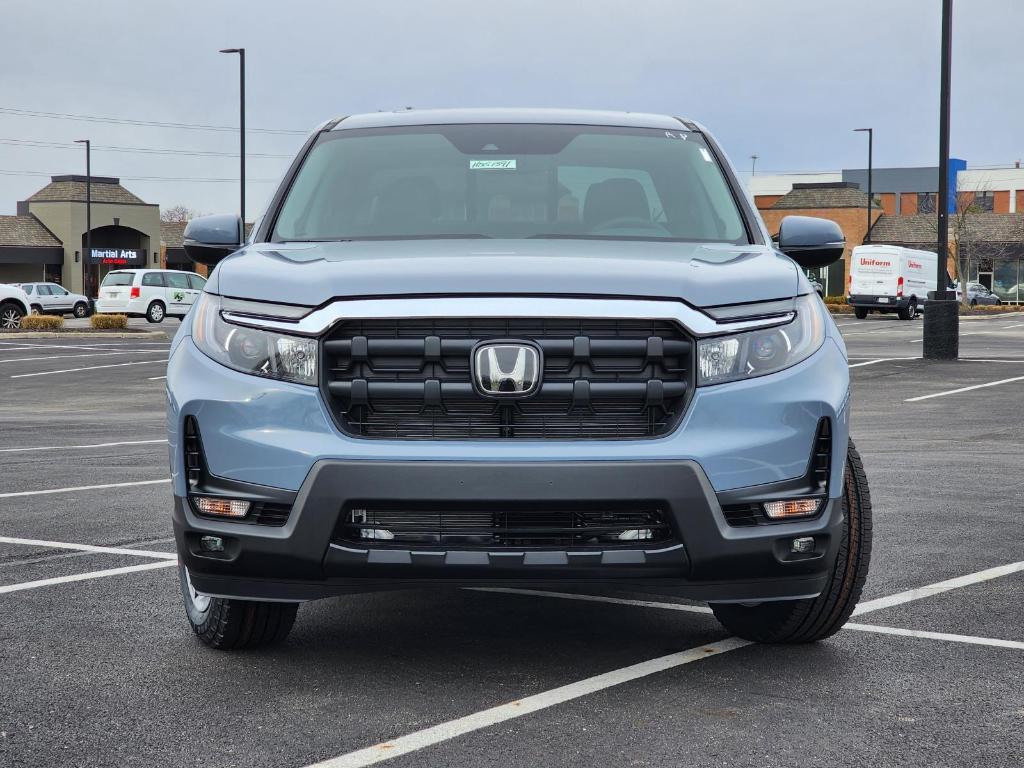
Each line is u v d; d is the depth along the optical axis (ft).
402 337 13.39
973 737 12.37
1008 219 232.32
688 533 13.15
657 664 14.93
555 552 13.11
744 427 13.41
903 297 145.79
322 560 13.21
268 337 13.62
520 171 18.02
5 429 44.32
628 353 13.33
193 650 15.58
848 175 340.59
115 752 11.96
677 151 18.80
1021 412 48.34
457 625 16.89
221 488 13.60
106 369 75.51
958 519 24.99
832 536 13.85
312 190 17.94
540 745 12.10
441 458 13.00
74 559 21.13
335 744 12.16
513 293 13.35
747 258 15.21
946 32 75.15
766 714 13.07
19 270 226.58
